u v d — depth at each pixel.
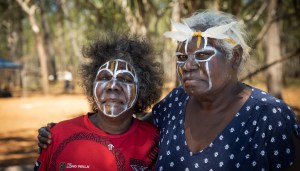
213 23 2.28
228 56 2.24
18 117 15.94
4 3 29.52
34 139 10.73
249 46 2.37
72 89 32.19
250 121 2.20
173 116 2.56
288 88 28.17
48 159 2.63
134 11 11.04
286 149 2.14
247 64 2.36
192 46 2.25
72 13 26.41
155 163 2.68
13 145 9.85
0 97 26.17
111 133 2.68
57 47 44.00
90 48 2.89
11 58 35.38
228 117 2.27
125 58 2.79
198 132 2.34
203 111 2.36
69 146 2.58
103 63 2.81
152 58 2.96
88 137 2.61
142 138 2.69
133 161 2.61
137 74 2.81
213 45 2.23
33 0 25.33
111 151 2.59
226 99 2.30
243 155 2.17
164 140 2.50
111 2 11.19
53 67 38.38
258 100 2.22
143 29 10.95
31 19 25.55
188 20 2.37
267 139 2.14
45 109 18.95
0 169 6.25
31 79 38.47
